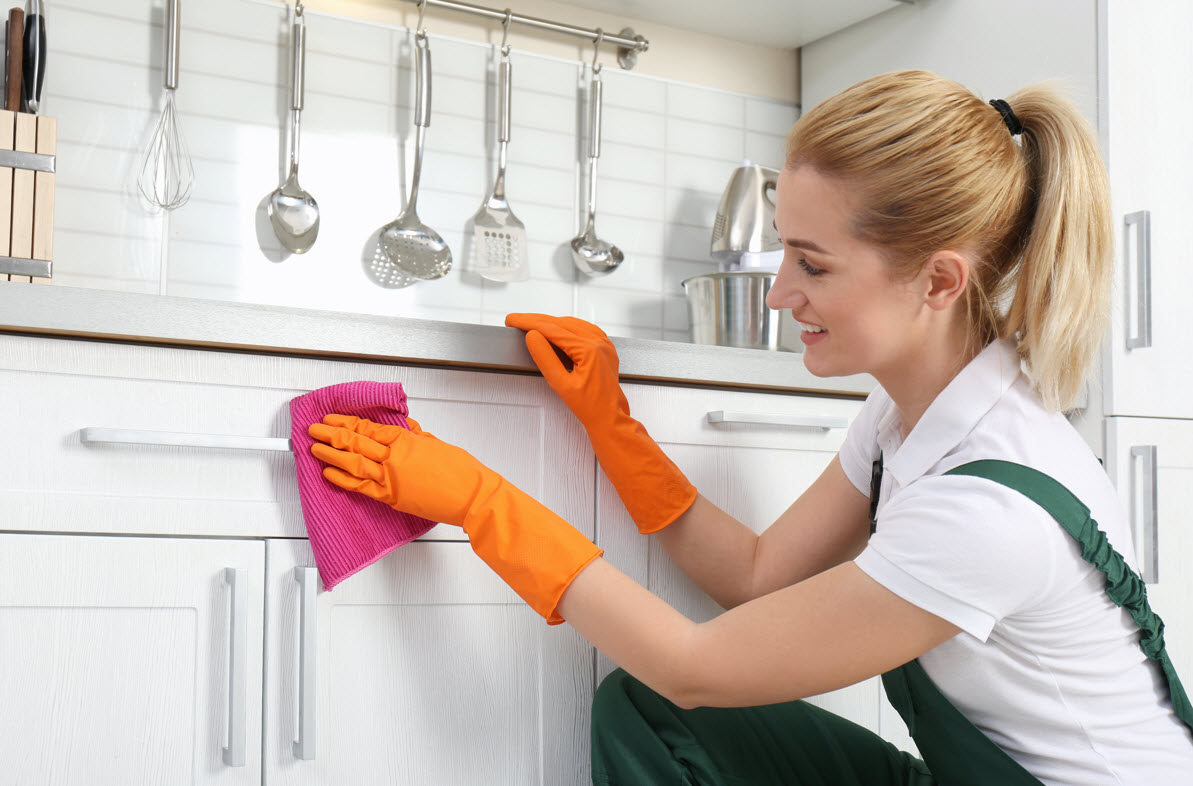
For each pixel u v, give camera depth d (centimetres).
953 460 100
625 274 196
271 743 112
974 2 182
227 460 113
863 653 93
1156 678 102
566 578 102
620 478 127
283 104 169
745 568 126
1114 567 94
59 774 103
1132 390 161
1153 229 165
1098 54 163
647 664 99
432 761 120
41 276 140
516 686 126
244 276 164
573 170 192
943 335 103
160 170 159
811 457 151
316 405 115
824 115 100
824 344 103
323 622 115
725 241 186
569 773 129
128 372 110
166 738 108
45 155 141
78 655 105
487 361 125
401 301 175
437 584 122
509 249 181
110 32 158
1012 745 99
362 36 175
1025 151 104
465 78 183
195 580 110
